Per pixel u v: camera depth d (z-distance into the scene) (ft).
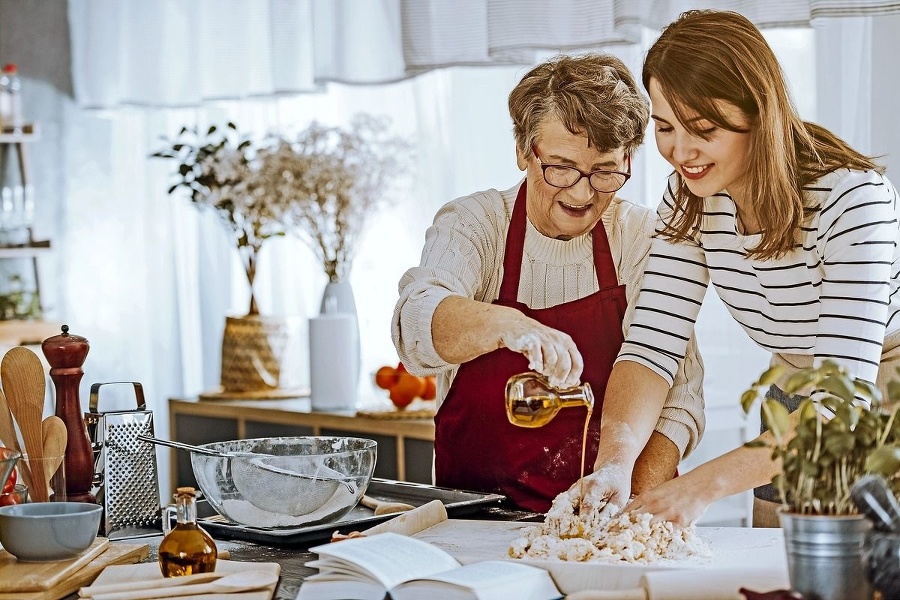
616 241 6.82
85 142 15.02
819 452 3.62
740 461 5.13
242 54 13.75
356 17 11.73
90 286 15.14
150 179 14.84
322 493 5.27
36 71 14.97
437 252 6.54
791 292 5.83
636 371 6.15
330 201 11.10
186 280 14.80
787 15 9.08
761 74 5.11
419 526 5.24
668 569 4.16
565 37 10.16
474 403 6.80
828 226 5.42
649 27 9.45
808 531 3.58
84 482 5.49
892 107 9.34
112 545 5.14
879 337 5.20
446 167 11.92
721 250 6.06
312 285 13.71
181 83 14.08
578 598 3.99
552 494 6.64
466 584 3.96
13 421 5.43
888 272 5.29
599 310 6.73
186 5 14.03
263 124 13.94
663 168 10.14
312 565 4.38
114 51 14.51
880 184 5.40
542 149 6.16
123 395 6.11
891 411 3.71
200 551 4.53
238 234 13.29
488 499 5.92
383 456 10.53
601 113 5.95
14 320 14.21
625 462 5.63
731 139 5.24
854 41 9.48
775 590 3.65
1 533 4.67
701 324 10.23
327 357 11.01
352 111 12.91
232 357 12.05
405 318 5.85
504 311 5.42
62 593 4.50
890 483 3.69
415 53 11.05
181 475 12.26
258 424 11.53
